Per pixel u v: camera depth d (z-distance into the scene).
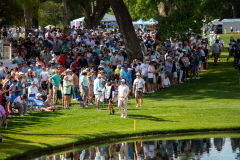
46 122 32.00
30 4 73.75
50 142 25.61
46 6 147.62
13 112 35.28
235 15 144.25
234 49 62.28
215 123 31.81
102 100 37.25
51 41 58.59
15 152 23.03
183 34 53.06
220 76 56.44
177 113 35.75
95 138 27.23
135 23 116.75
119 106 33.66
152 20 117.44
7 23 110.38
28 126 30.59
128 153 24.30
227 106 39.03
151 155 23.77
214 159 22.55
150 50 52.59
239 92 47.09
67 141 26.02
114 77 43.78
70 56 46.88
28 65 48.09
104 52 52.22
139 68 46.31
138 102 40.34
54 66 46.59
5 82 34.28
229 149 24.91
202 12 57.19
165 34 56.56
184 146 25.86
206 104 40.28
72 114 35.06
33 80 38.56
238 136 28.67
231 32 121.31
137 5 110.25
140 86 38.56
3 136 27.38
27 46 56.00
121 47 55.62
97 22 93.44
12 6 76.81
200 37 63.59
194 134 29.56
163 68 49.72
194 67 55.03
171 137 28.61
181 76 53.38
